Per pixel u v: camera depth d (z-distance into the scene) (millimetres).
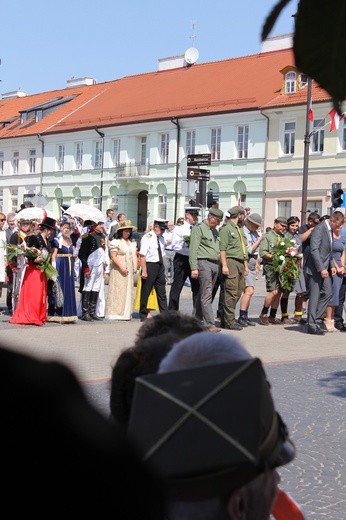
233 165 48094
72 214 18734
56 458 764
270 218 46562
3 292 21453
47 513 736
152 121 51875
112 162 55406
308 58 1007
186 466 1329
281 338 13414
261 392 1379
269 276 15141
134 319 15727
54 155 59688
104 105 58062
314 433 7230
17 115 66312
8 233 17188
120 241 15281
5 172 64250
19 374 804
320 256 13891
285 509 2256
